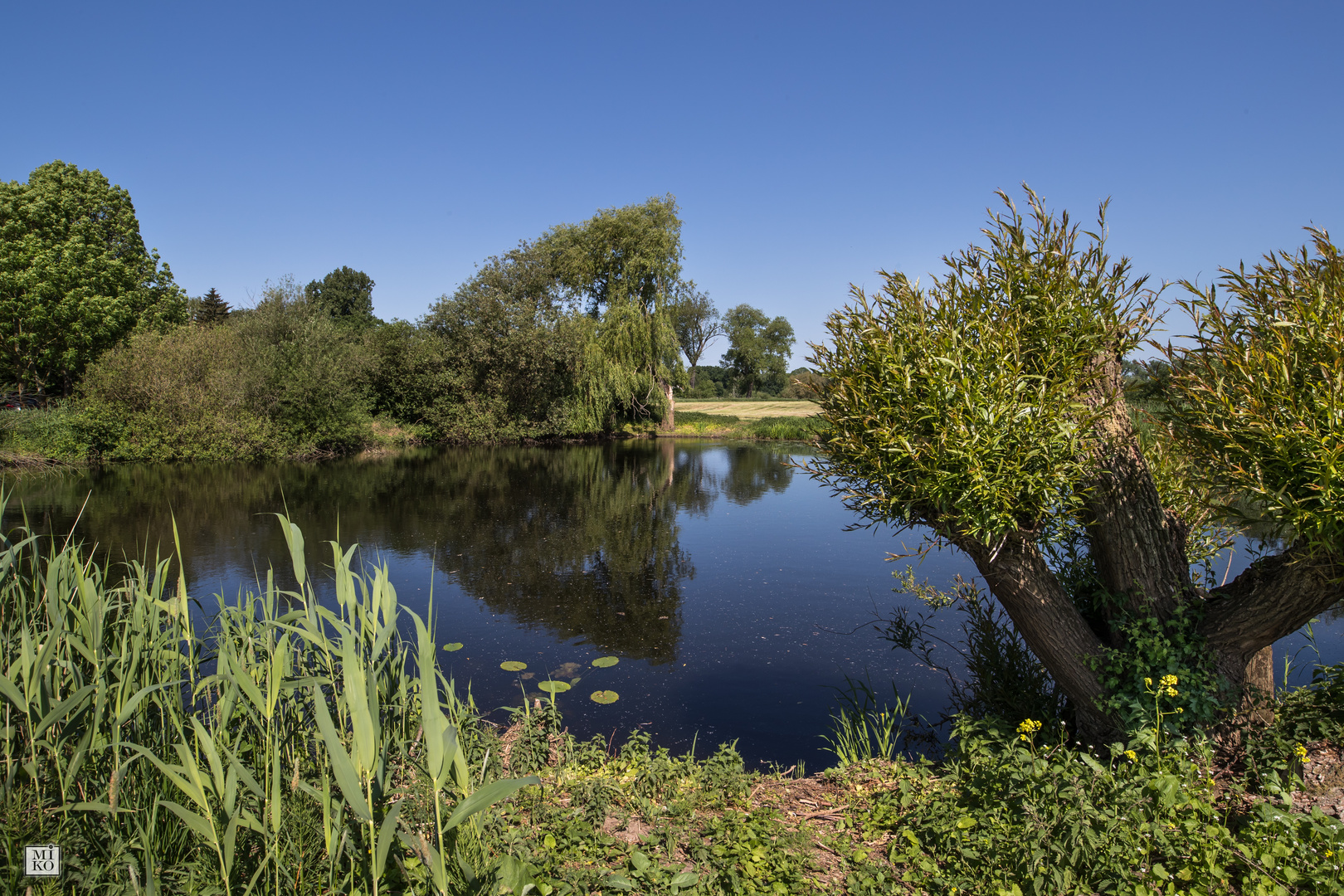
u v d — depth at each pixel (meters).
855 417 3.81
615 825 3.12
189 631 3.11
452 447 30.62
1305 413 2.88
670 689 5.83
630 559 10.59
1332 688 3.54
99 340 25.09
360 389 30.56
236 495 16.02
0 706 2.49
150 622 3.03
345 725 2.74
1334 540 2.90
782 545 11.59
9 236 24.36
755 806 3.46
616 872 2.63
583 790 3.33
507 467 23.20
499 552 11.04
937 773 3.91
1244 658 3.69
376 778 2.25
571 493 17.39
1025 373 3.71
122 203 28.72
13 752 2.46
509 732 4.46
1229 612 3.63
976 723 3.89
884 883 2.66
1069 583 4.55
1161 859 2.60
